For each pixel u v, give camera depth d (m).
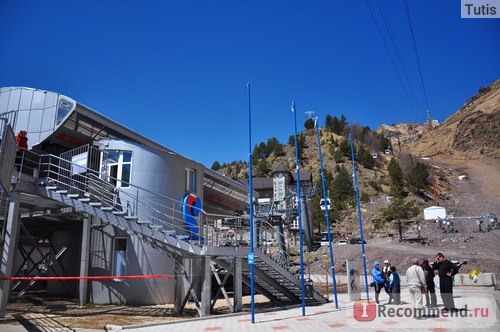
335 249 50.31
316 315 14.87
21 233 23.83
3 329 12.19
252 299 13.49
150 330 12.20
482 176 103.25
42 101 22.06
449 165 122.25
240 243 23.06
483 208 73.44
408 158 122.12
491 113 148.50
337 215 73.88
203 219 25.03
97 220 20.47
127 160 20.77
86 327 12.88
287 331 11.55
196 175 24.00
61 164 21.95
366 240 57.28
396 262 39.97
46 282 25.11
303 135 143.88
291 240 58.88
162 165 21.42
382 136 143.50
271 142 148.62
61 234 23.69
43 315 15.27
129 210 18.58
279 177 91.31
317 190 84.62
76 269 22.19
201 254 15.60
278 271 18.17
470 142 145.50
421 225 59.56
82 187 19.56
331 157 122.94
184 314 16.16
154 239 15.93
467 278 25.47
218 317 14.84
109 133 23.83
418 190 86.00
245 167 144.88
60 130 22.08
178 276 16.42
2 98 22.62
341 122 152.50
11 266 14.41
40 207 19.33
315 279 36.22
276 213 33.31
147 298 19.36
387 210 66.50
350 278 20.47
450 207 75.38
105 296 19.58
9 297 19.28
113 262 19.86
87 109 21.97
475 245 44.78
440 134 182.62
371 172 109.38
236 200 34.38
